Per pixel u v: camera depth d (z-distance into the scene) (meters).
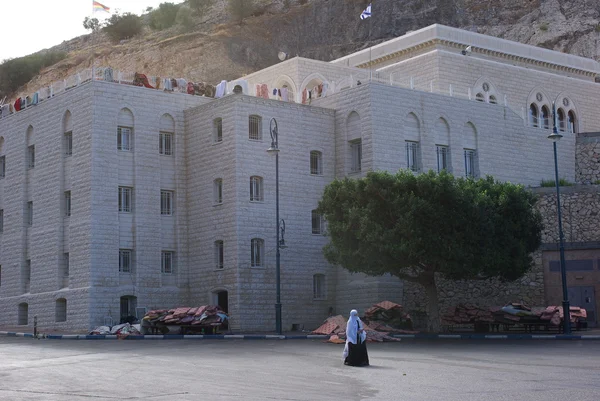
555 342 39.06
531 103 74.75
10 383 22.64
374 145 54.41
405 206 43.44
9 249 59.84
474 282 52.31
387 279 53.25
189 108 56.97
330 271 55.69
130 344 39.09
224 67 137.62
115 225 52.94
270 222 53.28
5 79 163.00
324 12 153.75
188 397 19.83
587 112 79.69
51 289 55.22
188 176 56.28
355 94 55.91
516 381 23.25
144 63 140.75
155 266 54.25
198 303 54.34
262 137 53.75
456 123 59.59
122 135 54.31
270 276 52.78
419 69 69.69
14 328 56.53
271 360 29.95
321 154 56.50
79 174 53.47
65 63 155.62
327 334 44.25
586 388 21.69
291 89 67.50
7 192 60.91
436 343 38.81
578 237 52.50
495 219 45.38
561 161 68.44
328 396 20.14
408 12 146.88
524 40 133.38
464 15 143.88
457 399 19.66
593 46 126.75
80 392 20.70
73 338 45.12
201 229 54.69
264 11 162.50
